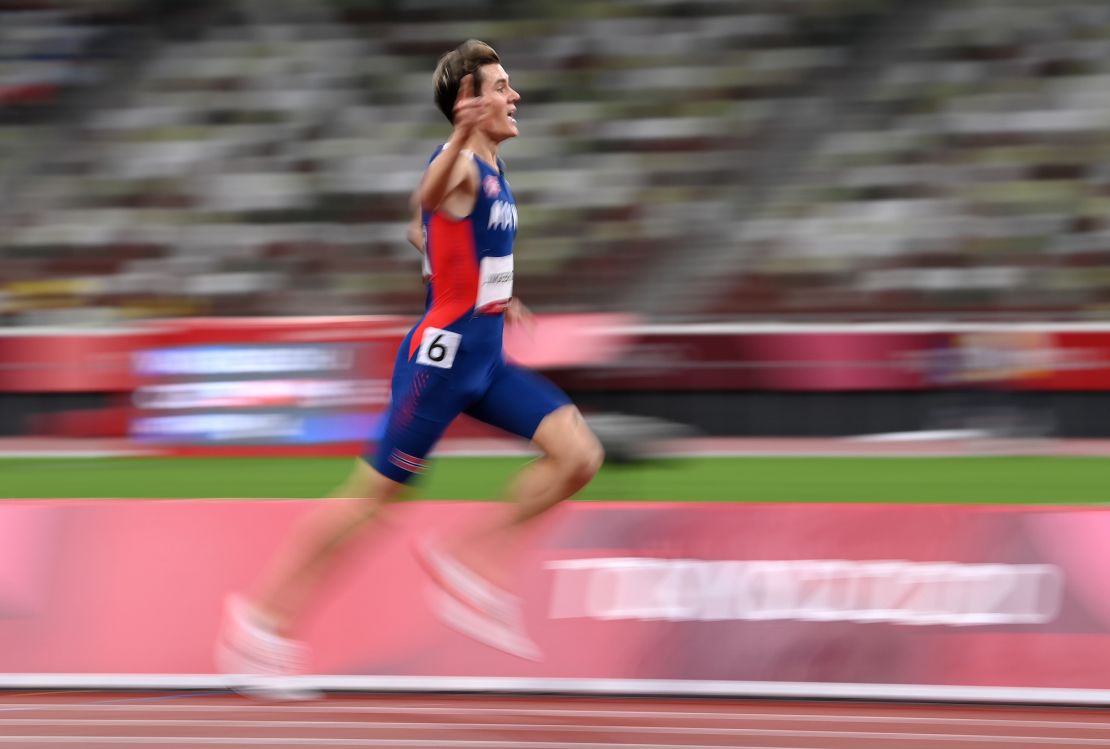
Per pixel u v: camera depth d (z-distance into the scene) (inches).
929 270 1273.4
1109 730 358.3
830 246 1314.0
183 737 351.6
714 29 1552.7
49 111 1519.4
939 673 392.5
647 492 824.9
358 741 348.2
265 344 947.3
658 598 413.1
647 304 1295.5
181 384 959.0
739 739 350.0
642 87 1497.3
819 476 883.4
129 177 1445.6
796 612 407.5
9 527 436.8
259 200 1411.2
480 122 377.7
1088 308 1221.7
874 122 1439.5
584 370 1023.6
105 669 408.8
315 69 1536.7
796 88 1483.8
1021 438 1021.8
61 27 1589.6
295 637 404.5
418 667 405.7
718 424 1037.8
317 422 944.3
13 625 419.2
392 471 387.9
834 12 1545.3
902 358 1023.6
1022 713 377.7
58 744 344.2
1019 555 407.8
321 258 1352.1
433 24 1566.2
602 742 346.9
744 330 1029.2
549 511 398.6
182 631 418.0
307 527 390.6
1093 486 840.3
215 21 1592.0
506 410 391.2
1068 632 396.5
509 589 415.5
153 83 1544.0
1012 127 1411.2
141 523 442.0
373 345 941.8
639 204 1381.6
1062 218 1306.6
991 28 1512.1
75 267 1355.8
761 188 1385.3
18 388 992.2
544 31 1566.2
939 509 419.8
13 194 1433.3
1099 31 1493.6
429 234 381.4
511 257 392.8
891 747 342.6
